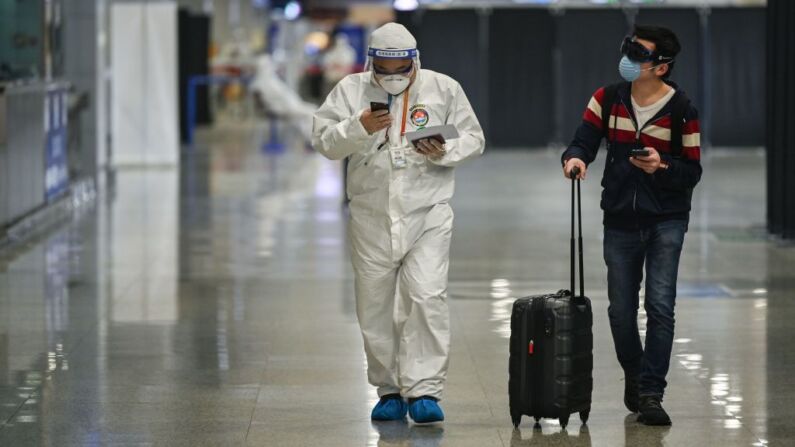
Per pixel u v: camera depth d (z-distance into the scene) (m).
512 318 14.77
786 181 30.64
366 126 14.16
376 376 15.34
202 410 15.91
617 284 15.05
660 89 14.75
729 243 30.83
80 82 45.28
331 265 28.11
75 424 15.26
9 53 32.53
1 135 30.72
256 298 24.03
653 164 14.18
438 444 14.27
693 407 15.84
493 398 16.38
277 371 18.05
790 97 30.19
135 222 36.09
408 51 14.30
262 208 39.56
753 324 21.14
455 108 14.91
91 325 21.45
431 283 14.71
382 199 14.76
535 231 33.56
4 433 14.85
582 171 14.88
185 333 20.77
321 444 14.33
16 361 18.73
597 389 16.80
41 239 32.56
